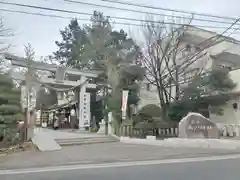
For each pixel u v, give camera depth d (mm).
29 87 20438
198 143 15531
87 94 26188
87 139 17938
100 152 13438
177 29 24516
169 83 24344
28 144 14883
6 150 13641
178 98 23859
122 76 24453
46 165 10234
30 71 21203
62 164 10422
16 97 16250
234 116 23516
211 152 13359
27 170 9336
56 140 16922
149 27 24734
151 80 26047
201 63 25750
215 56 26453
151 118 21297
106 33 31172
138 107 28078
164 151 13758
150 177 7742
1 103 15734
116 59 25438
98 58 29422
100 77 27422
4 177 8188
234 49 29703
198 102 22797
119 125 20172
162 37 24625
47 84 24656
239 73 23297
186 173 8250
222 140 15266
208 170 8711
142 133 19656
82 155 12484
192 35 26281
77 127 28297
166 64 24359
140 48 25125
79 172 8773
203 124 17125
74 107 29719
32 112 17312
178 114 22188
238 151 13680
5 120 15172
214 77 23031
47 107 33531
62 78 24797
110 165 10172
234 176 7742
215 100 22812
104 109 22656
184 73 24719
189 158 11766
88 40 32375
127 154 12773
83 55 31484
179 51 25859
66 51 39625
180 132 17234
